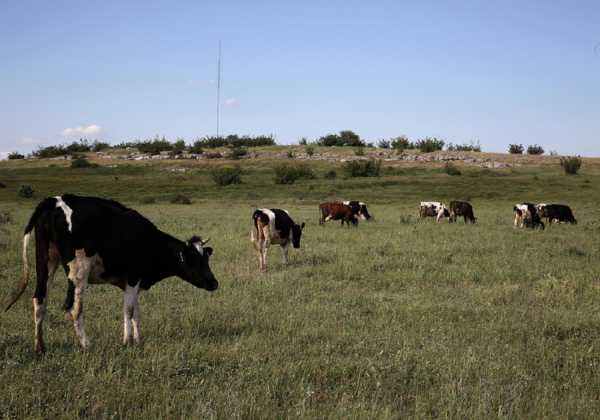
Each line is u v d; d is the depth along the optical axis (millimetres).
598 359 7312
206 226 23859
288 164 84562
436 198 51312
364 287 11922
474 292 11414
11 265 13273
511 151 102688
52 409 5152
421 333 8141
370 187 60406
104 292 10750
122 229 7426
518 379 6246
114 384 5770
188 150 103125
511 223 30609
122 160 93750
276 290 11141
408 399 5770
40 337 6859
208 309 9367
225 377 6203
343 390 5914
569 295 10852
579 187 59000
